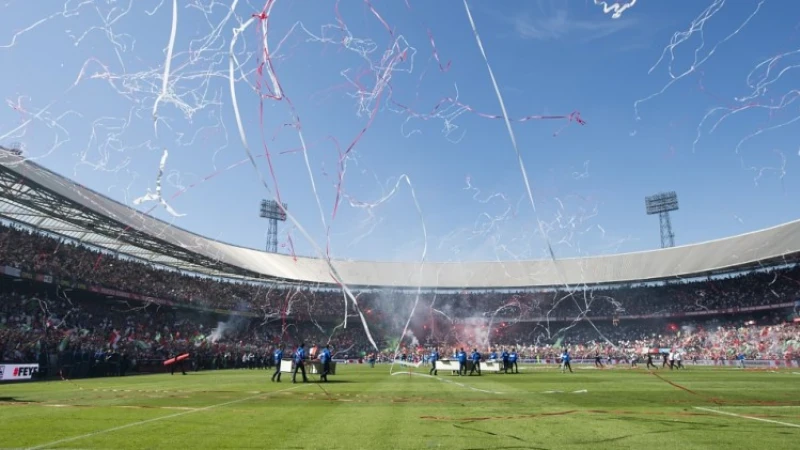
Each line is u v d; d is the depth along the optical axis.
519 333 76.88
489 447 8.49
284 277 70.44
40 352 28.88
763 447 8.50
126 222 43.00
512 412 13.01
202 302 57.09
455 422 11.22
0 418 11.62
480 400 16.08
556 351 68.69
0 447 8.45
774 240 61.31
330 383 24.59
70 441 8.91
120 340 40.00
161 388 20.78
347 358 68.38
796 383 23.72
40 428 10.22
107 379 27.75
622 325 73.19
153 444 8.70
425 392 19.16
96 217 40.22
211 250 59.22
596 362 50.06
